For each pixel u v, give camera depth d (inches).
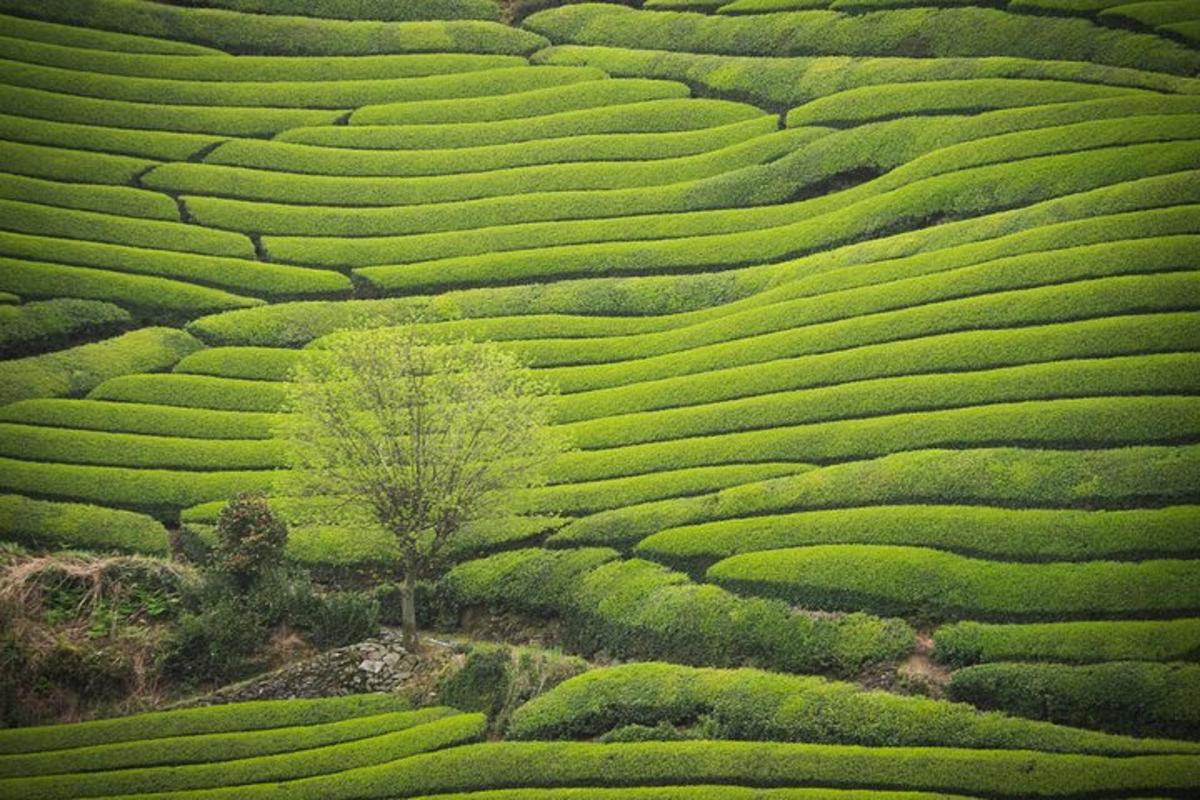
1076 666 1946.4
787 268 2945.4
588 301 2989.7
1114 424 2284.7
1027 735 1877.5
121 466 2645.2
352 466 2269.9
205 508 2549.2
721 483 2434.8
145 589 2362.2
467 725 2078.0
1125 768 1791.3
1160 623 1966.0
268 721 2132.1
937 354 2546.8
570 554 2374.5
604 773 1955.0
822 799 1834.4
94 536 2479.1
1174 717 1862.7
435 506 2279.8
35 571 2330.2
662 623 2206.0
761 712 2001.7
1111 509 2167.8
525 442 2320.4
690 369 2743.6
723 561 2269.9
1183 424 2245.3
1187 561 2043.6
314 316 3006.9
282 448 2672.2
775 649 2114.9
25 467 2600.9
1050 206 2780.5
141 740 2098.9
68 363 2861.7
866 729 1941.4
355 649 2271.2
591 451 2591.0
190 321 3041.3
